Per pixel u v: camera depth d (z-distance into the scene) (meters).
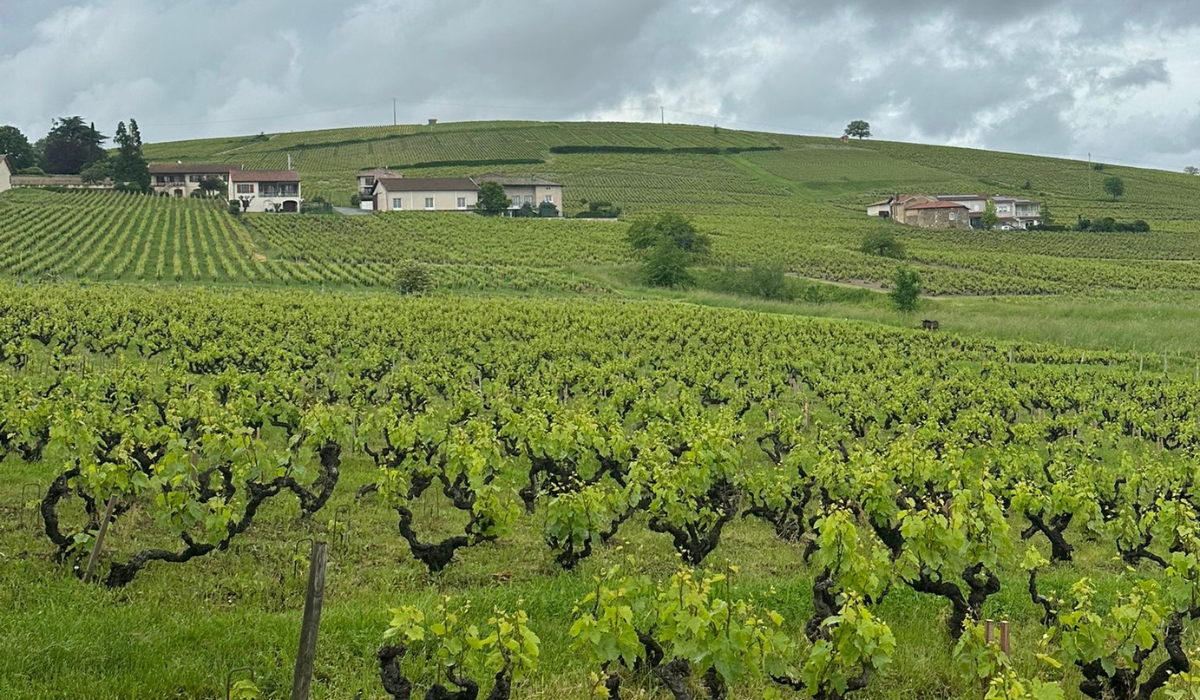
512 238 104.62
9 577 13.35
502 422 24.44
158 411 23.86
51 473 19.52
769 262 82.94
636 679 11.47
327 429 18.31
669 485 15.82
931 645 12.89
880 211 146.62
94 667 10.68
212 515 14.20
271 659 11.12
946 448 21.31
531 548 16.81
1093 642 10.97
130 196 123.94
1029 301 78.19
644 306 63.59
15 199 111.38
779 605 13.86
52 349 37.34
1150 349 56.00
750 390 34.72
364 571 14.98
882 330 57.59
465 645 9.98
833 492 17.80
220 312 47.31
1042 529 17.92
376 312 52.66
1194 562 12.23
